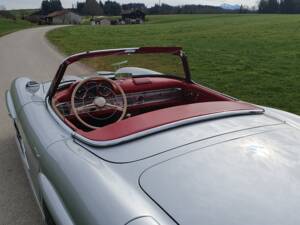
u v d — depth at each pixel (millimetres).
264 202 1722
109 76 3834
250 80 10438
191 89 3867
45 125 2832
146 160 2102
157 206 1756
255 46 21203
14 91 4129
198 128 2424
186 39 28031
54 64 13172
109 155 2207
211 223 1615
